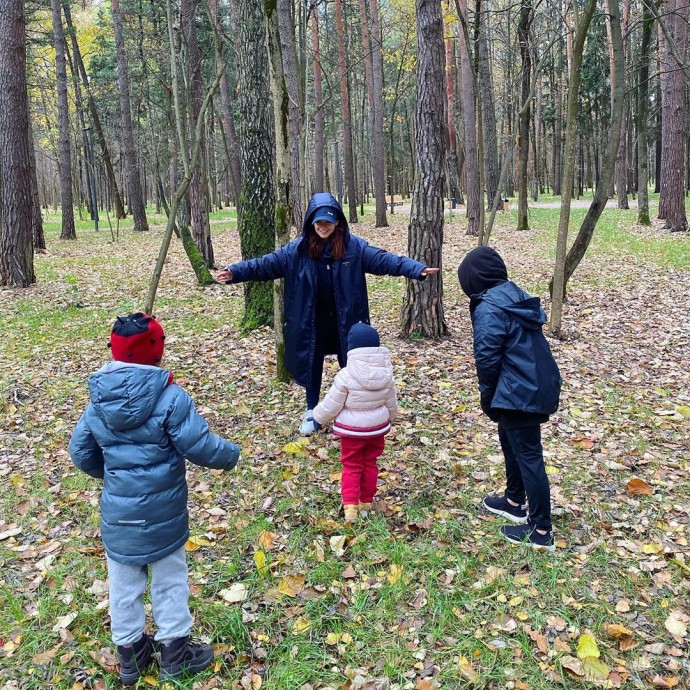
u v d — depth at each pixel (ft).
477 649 9.31
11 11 40.32
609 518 12.75
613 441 16.31
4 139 40.68
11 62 39.99
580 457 15.48
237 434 17.42
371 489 13.14
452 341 26.43
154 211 141.79
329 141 131.85
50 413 19.81
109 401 8.20
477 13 29.01
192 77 46.55
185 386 21.59
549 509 11.63
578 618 9.91
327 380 21.43
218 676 9.07
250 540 12.32
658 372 21.95
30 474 15.80
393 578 10.88
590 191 147.13
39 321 32.24
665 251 47.91
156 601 8.88
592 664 8.88
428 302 26.35
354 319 14.17
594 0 21.75
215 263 53.72
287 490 14.21
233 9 51.34
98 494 14.61
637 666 8.93
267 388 20.92
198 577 11.21
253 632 9.89
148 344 8.51
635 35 81.82
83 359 25.50
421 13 23.94
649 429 17.07
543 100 124.88
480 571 11.14
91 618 10.34
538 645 9.37
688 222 66.85
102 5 116.78
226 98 79.36
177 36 35.81
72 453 8.73
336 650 9.47
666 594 10.43
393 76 138.10
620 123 26.03
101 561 11.90
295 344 14.64
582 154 133.49
